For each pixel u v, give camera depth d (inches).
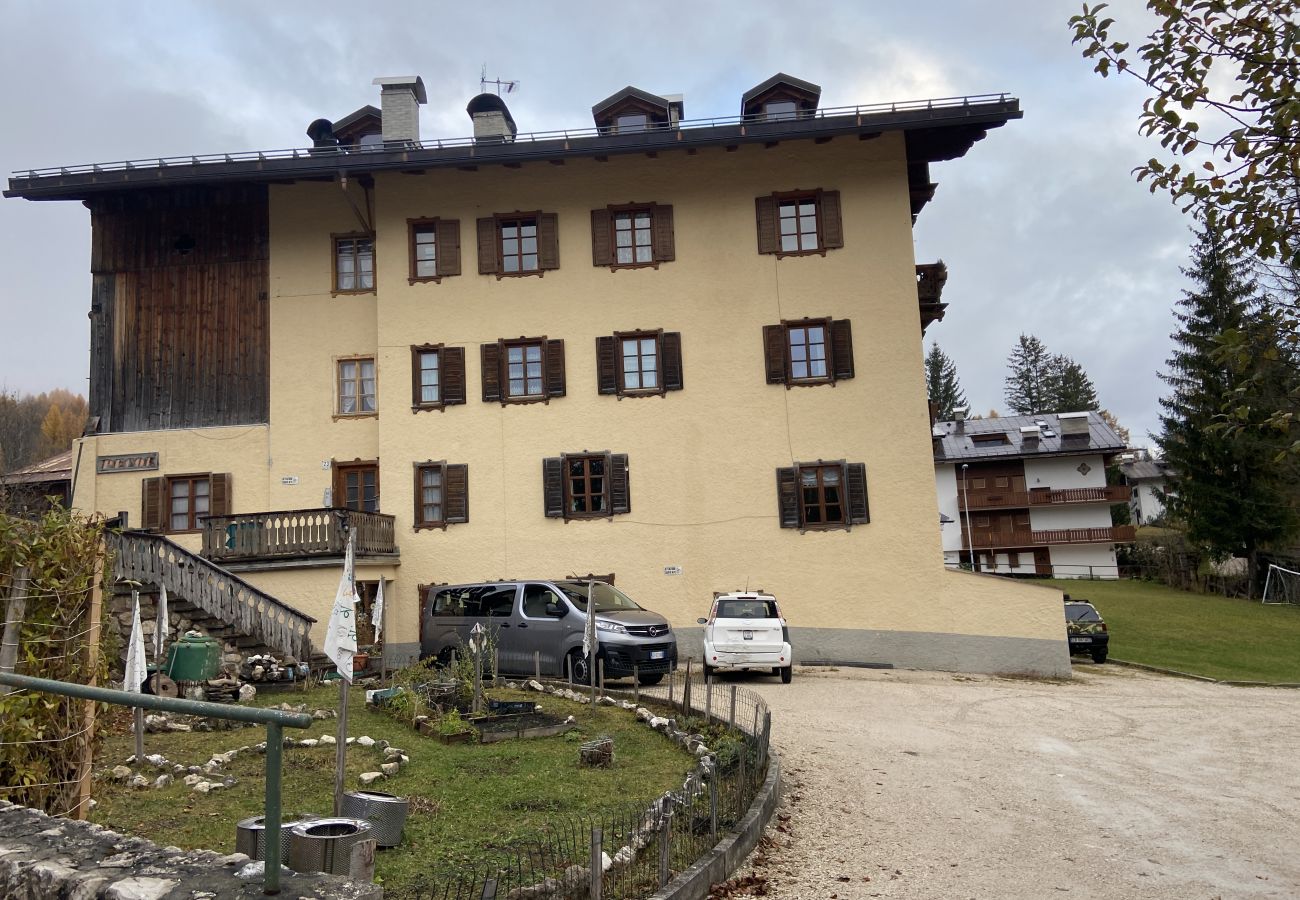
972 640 841.5
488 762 366.0
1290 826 323.6
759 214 920.3
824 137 891.4
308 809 287.3
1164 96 247.6
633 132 882.1
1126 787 381.4
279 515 800.9
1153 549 1927.9
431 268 942.4
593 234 931.3
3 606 237.0
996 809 343.3
